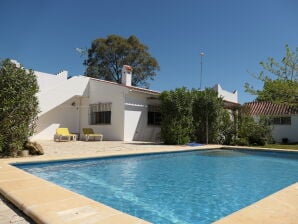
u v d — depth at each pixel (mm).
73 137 18062
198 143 17719
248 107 22078
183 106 16766
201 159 12102
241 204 5512
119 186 6832
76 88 19734
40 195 4375
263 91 13555
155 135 20031
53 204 3918
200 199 5824
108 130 18688
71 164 9266
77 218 3367
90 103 20266
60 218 3361
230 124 18594
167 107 16766
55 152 11000
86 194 6031
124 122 17656
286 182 7668
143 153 11562
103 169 9023
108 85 18953
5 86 8891
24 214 3785
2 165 7262
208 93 17969
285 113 23859
